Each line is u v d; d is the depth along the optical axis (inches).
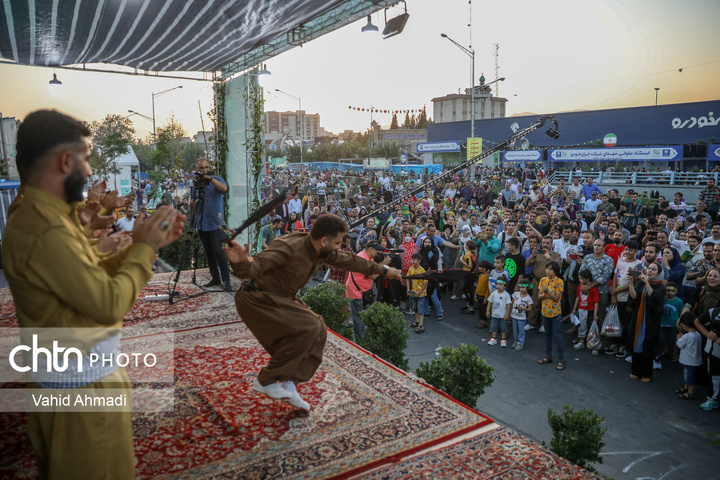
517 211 538.0
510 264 386.3
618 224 456.8
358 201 877.2
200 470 106.1
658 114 1391.5
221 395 142.3
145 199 1075.3
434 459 114.3
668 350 315.9
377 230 479.2
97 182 126.9
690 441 217.9
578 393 266.2
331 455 113.7
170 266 415.5
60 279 58.9
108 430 67.5
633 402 255.4
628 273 286.4
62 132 61.6
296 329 119.3
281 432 123.0
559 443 159.0
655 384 277.4
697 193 938.1
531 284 361.7
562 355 299.7
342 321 246.2
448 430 127.0
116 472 68.8
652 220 439.8
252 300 120.5
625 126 1444.4
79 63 333.1
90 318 63.2
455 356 190.7
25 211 60.9
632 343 284.5
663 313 293.1
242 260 106.8
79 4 212.4
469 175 1284.4
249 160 350.6
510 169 1411.2
